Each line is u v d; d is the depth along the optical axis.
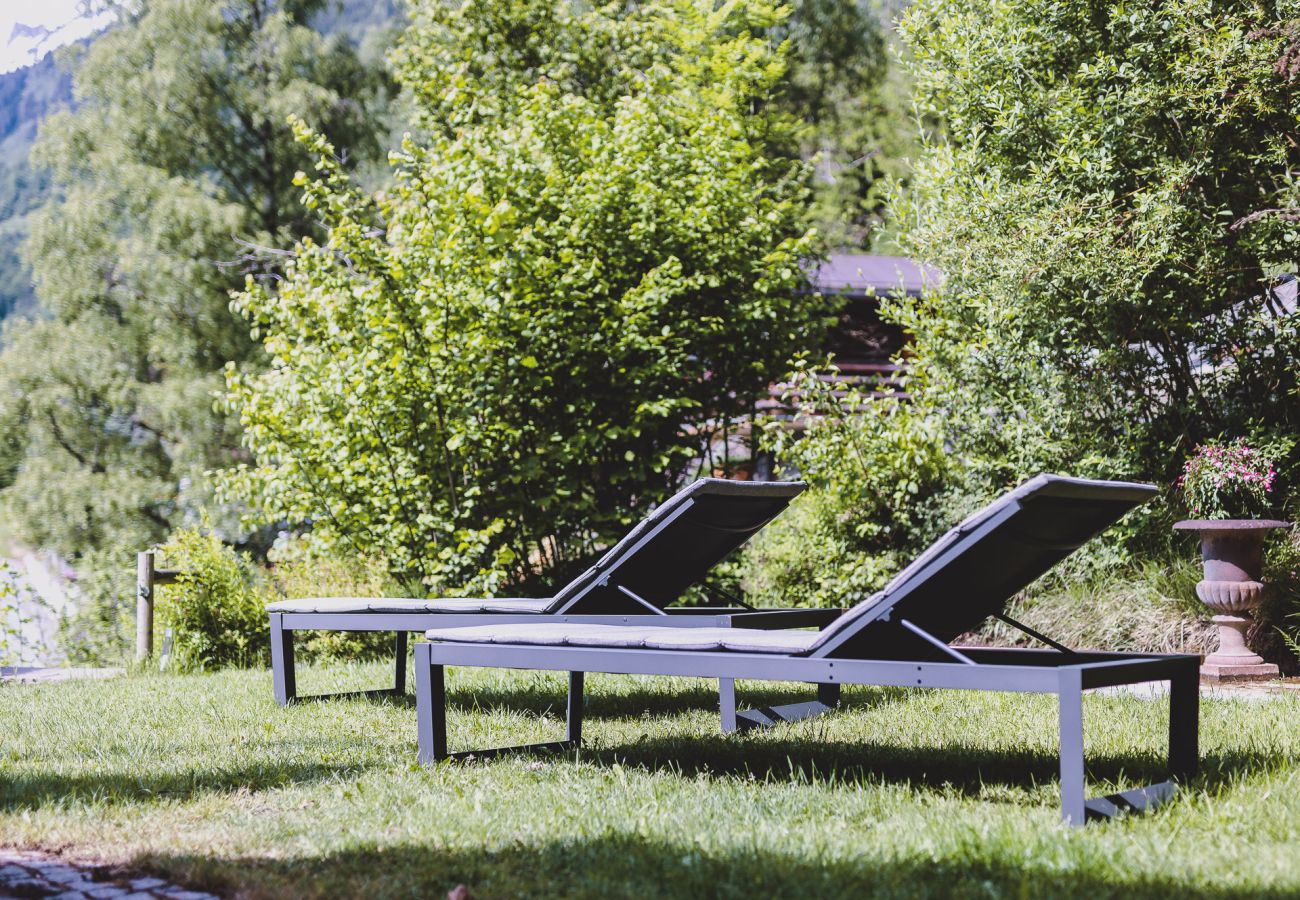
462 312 10.18
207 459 24.06
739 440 12.55
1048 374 9.39
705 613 5.95
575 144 11.81
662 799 3.97
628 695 7.01
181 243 23.92
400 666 7.27
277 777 4.55
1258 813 3.55
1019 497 3.66
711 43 20.22
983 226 9.02
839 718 5.88
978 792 4.12
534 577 11.01
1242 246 8.45
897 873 3.01
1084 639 8.50
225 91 25.80
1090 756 4.67
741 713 5.68
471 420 10.43
